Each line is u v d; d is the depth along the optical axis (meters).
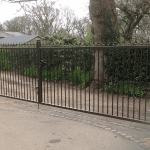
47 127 4.55
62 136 4.04
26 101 7.17
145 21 12.38
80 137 4.00
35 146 3.56
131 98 7.59
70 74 10.09
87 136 4.05
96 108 6.39
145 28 12.54
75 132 4.27
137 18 11.91
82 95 8.30
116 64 8.10
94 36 9.21
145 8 11.49
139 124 4.83
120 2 11.93
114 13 9.12
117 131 4.34
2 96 7.28
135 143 3.71
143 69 7.45
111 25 8.93
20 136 4.00
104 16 8.89
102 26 8.98
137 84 7.64
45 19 37.44
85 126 4.66
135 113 5.80
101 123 4.89
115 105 6.74
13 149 3.43
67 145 3.62
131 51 7.60
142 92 7.57
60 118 5.27
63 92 8.84
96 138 3.95
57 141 3.79
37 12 34.25
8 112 5.74
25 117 5.30
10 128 4.45
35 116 5.41
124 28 12.28
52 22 39.34
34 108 6.26
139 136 4.05
